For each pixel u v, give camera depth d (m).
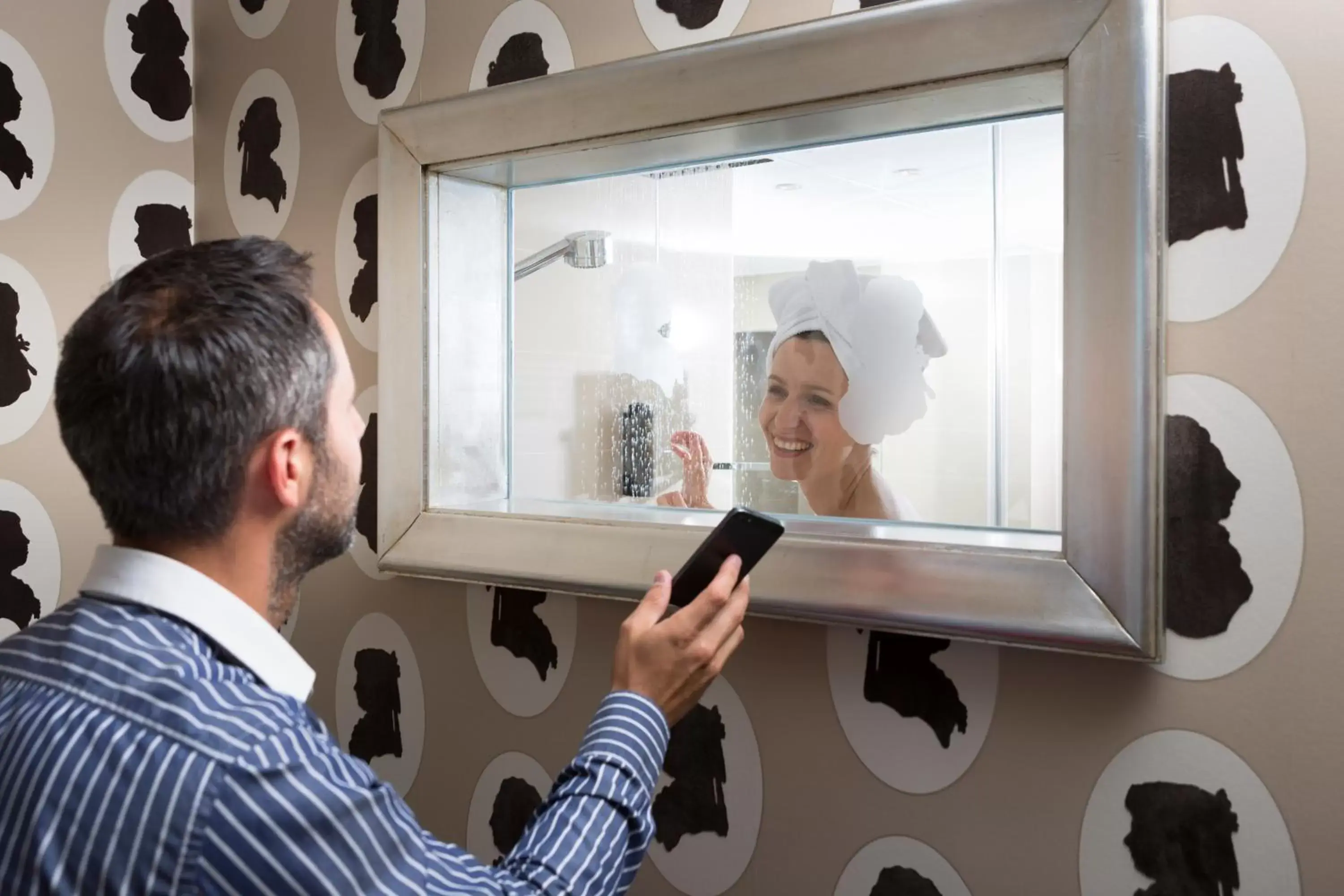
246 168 1.54
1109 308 0.81
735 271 1.09
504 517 1.20
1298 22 0.78
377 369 1.34
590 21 1.16
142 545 0.62
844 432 1.02
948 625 0.89
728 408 1.10
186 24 1.60
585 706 1.19
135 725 0.54
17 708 0.56
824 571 0.96
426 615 1.34
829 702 1.02
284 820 0.53
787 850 1.06
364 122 1.38
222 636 0.62
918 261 0.97
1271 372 0.79
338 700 1.45
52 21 1.45
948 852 0.96
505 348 1.33
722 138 1.05
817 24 0.93
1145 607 0.81
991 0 0.84
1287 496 0.79
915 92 0.91
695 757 1.12
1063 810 0.89
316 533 0.67
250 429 0.60
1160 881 0.85
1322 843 0.78
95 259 1.51
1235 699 0.81
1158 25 0.79
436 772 1.34
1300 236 0.78
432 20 1.30
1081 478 0.83
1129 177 0.80
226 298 0.60
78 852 0.52
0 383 1.42
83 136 1.49
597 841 0.64
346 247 1.41
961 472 0.95
